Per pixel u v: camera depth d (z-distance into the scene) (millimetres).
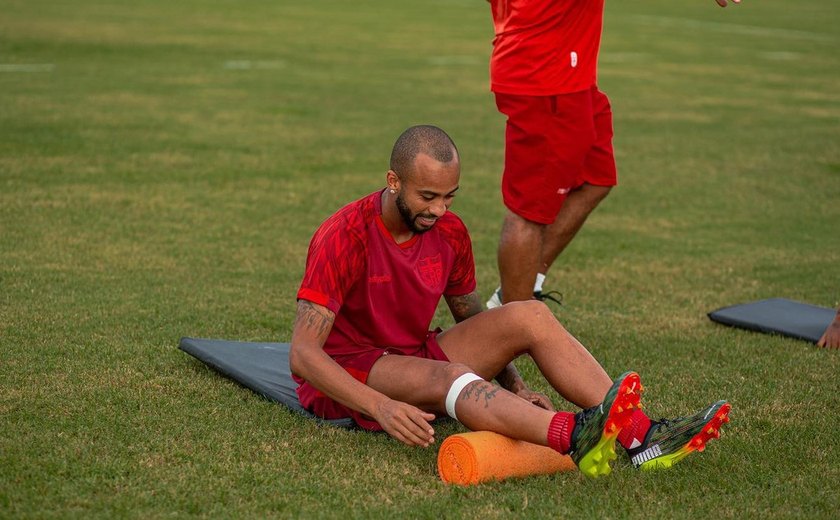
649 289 9000
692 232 11133
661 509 4703
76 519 4441
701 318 8156
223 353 6523
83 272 8531
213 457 5141
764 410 6098
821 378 6730
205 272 8789
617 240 10734
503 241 7582
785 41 32125
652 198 12703
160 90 18844
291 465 5086
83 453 5102
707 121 18328
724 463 5270
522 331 5363
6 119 15203
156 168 12773
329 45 27359
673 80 23547
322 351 5234
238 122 16234
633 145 16031
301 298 5254
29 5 32438
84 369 6352
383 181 12766
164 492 4730
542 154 7352
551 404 5637
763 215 11984
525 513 4625
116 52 23594
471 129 16719
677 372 6809
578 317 8148
